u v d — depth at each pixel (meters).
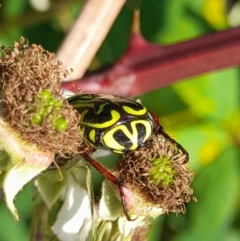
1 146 0.26
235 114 0.32
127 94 0.29
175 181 0.27
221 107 0.32
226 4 0.34
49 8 0.35
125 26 0.34
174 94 0.32
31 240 0.27
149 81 0.29
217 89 0.32
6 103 0.25
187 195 0.27
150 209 0.27
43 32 0.34
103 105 0.26
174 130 0.32
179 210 0.27
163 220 0.31
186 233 0.31
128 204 0.27
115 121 0.26
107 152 0.27
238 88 0.32
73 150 0.26
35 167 0.26
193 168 0.31
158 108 0.32
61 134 0.26
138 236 0.27
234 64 0.30
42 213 0.27
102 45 0.34
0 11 0.34
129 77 0.29
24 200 0.32
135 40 0.30
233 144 0.32
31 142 0.26
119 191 0.27
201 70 0.30
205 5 0.33
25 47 0.26
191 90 0.32
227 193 0.31
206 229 0.31
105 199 0.27
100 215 0.27
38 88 0.26
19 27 0.34
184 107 0.32
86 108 0.26
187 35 0.33
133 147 0.26
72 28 0.29
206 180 0.31
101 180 0.27
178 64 0.29
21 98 0.25
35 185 0.27
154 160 0.27
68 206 0.27
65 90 0.27
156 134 0.27
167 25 0.33
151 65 0.29
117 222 0.27
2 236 0.32
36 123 0.26
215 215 0.31
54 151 0.26
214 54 0.29
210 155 0.31
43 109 0.26
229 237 0.32
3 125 0.25
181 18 0.33
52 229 0.27
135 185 0.27
